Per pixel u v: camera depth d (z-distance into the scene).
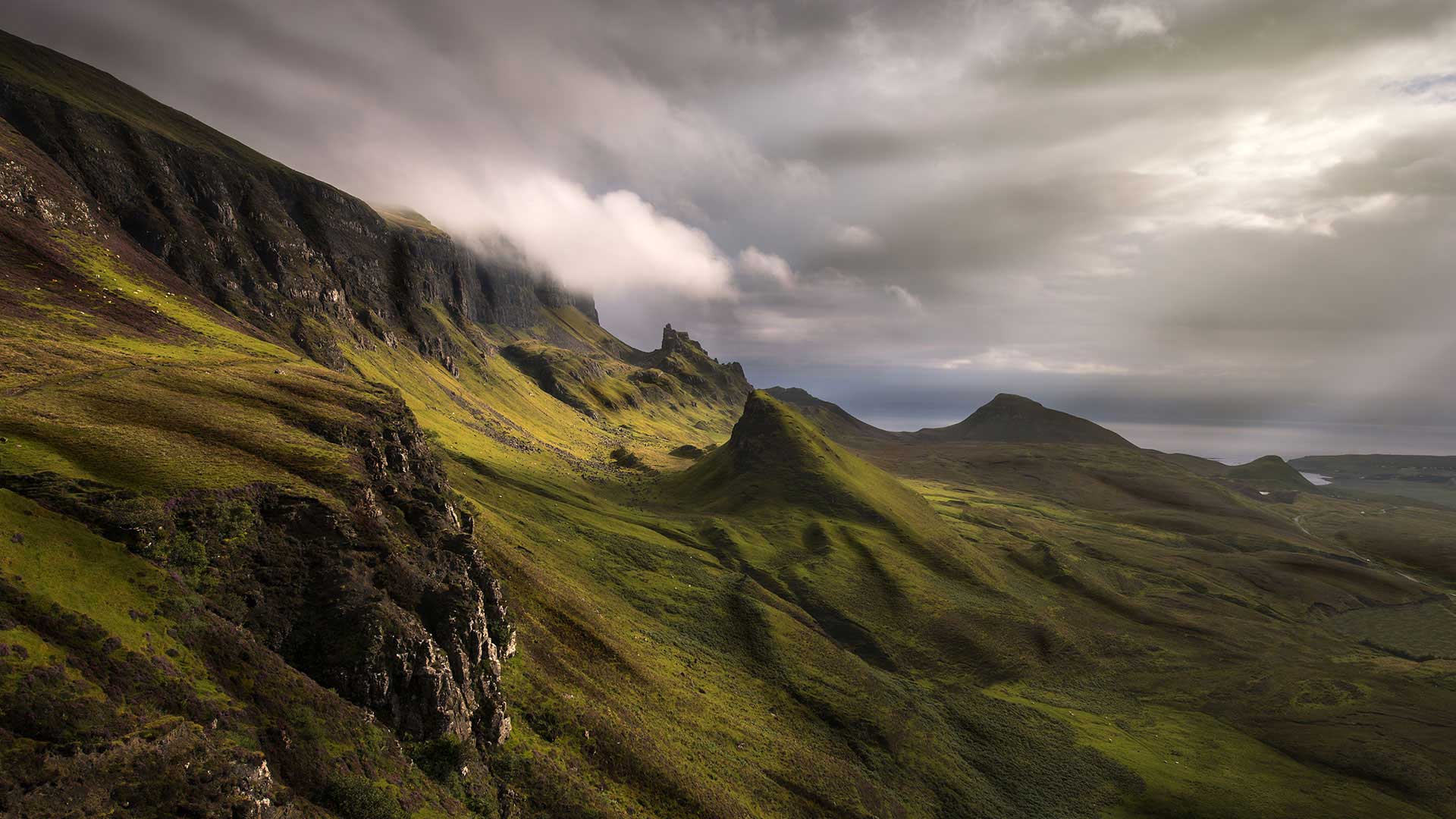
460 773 77.88
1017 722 190.00
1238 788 168.88
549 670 118.06
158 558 71.38
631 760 105.00
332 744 66.19
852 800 131.00
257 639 72.44
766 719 154.88
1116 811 155.75
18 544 61.59
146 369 129.12
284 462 98.50
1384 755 191.62
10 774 43.88
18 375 110.44
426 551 99.88
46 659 52.38
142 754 50.75
